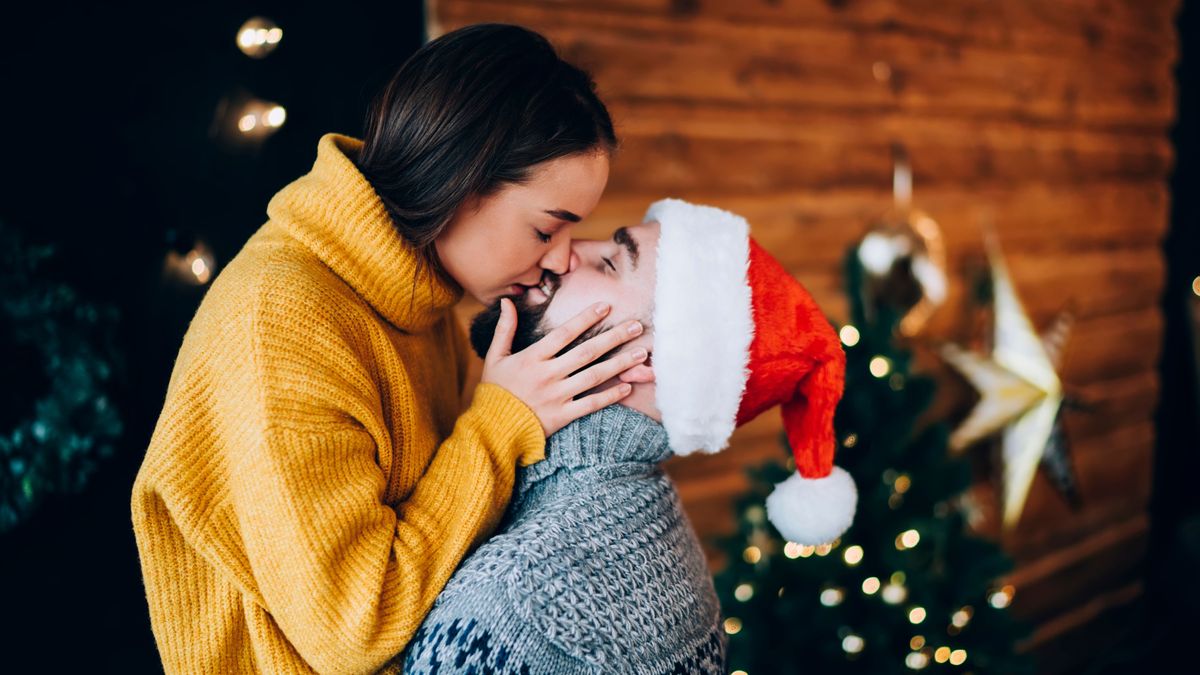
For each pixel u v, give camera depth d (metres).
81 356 1.38
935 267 2.38
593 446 0.94
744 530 1.86
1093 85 3.07
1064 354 2.81
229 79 1.49
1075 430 3.07
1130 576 3.39
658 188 2.05
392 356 0.92
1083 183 3.10
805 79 2.30
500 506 0.93
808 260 2.36
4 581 1.43
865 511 1.75
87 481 1.46
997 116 2.80
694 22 2.07
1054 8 2.90
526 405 0.92
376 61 1.61
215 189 1.50
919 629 1.77
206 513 0.83
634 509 0.93
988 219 2.77
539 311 0.94
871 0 2.41
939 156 2.64
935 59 2.59
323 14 1.55
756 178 2.23
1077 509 2.81
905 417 1.78
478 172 0.84
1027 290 2.90
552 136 0.84
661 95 2.03
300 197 0.89
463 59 0.86
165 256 1.47
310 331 0.83
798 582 1.77
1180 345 3.54
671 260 0.92
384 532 0.84
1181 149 3.47
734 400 0.93
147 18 1.43
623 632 0.86
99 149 1.42
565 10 1.86
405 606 0.83
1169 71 3.36
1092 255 3.14
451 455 0.91
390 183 0.88
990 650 1.84
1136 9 3.18
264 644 0.84
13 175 1.37
